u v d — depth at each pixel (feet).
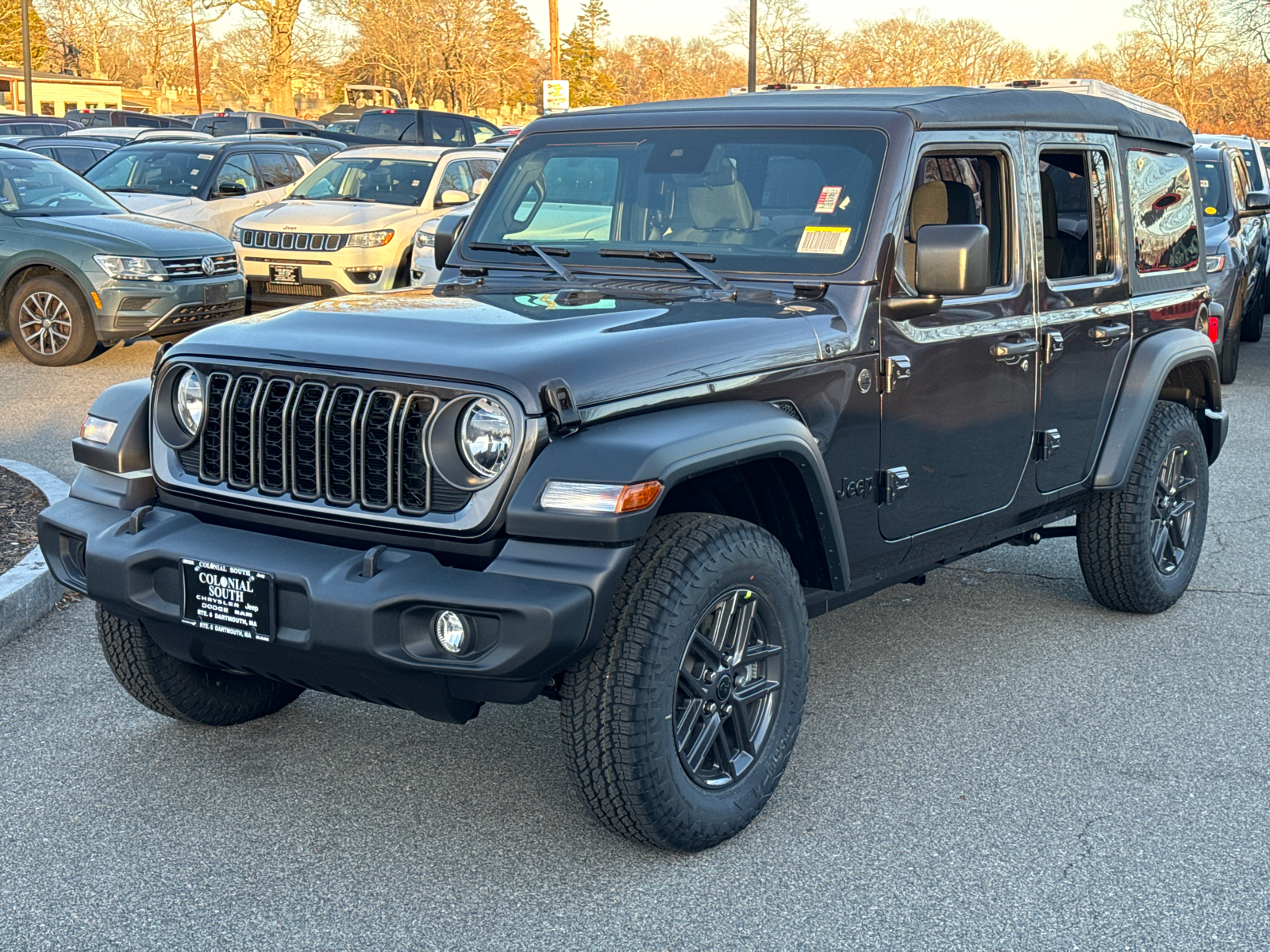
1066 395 15.90
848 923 10.66
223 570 10.93
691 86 332.39
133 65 293.64
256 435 11.23
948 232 12.07
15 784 12.94
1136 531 17.48
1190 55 266.98
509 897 10.99
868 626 18.08
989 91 14.97
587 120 15.17
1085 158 16.30
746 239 13.58
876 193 13.10
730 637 11.73
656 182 14.19
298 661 11.00
